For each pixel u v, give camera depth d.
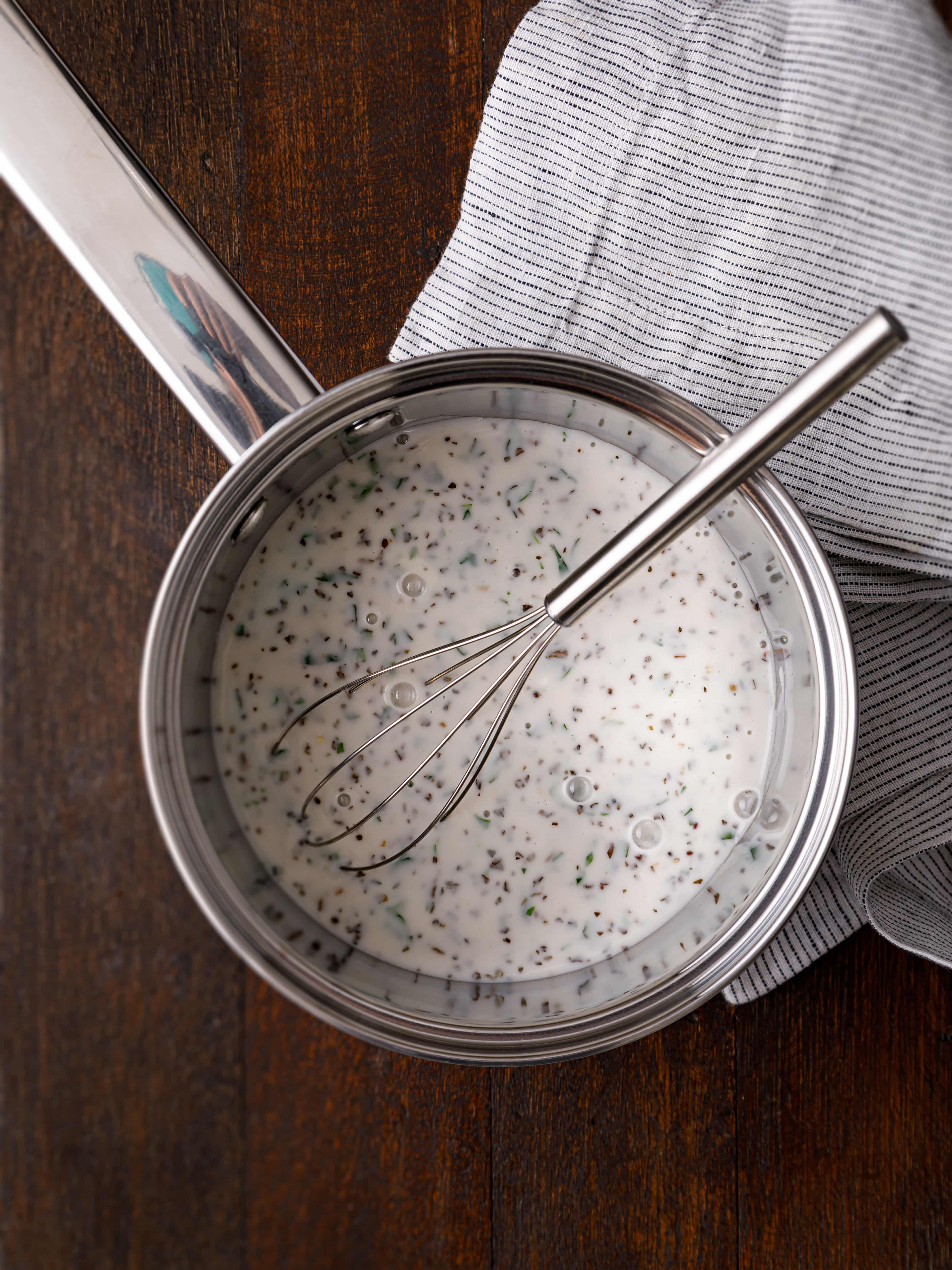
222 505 0.34
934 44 0.40
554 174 0.41
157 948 0.49
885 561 0.42
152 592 0.48
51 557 0.48
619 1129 0.46
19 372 0.47
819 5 0.41
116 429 0.48
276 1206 0.47
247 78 0.47
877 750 0.43
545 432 0.38
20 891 0.49
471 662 0.38
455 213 0.47
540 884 0.37
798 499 0.41
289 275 0.46
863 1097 0.46
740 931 0.35
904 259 0.40
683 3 0.41
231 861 0.35
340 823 0.37
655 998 0.35
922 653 0.43
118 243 0.37
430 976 0.37
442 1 0.47
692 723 0.38
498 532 0.38
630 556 0.32
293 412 0.36
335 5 0.47
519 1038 0.35
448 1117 0.47
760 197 0.41
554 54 0.41
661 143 0.41
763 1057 0.46
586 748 0.38
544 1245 0.46
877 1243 0.46
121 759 0.49
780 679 0.38
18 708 0.48
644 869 0.38
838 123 0.40
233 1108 0.48
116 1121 0.48
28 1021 0.48
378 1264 0.46
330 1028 0.48
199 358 0.37
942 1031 0.46
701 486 0.31
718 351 0.41
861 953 0.46
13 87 0.37
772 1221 0.46
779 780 0.37
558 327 0.41
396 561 0.37
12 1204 0.47
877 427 0.41
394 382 0.35
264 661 0.37
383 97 0.47
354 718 0.37
